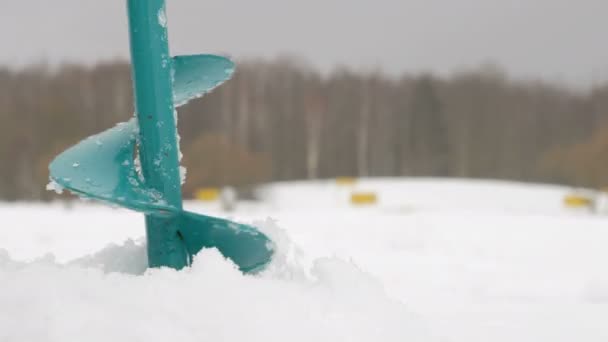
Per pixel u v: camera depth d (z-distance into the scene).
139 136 1.53
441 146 52.38
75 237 5.18
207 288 1.33
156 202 1.47
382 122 51.50
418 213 9.59
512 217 8.37
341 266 1.52
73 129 37.09
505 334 1.95
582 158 46.78
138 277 1.37
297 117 47.91
